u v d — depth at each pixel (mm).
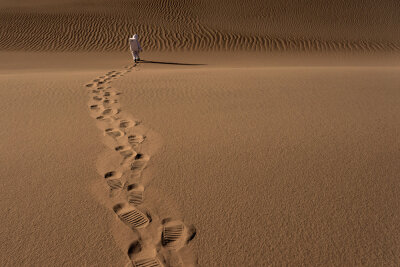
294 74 6109
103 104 4484
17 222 2021
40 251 1790
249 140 3168
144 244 1843
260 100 4473
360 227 1924
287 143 3080
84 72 7551
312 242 1822
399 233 1869
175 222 2016
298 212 2070
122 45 14664
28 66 10672
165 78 6035
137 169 2668
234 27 16094
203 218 2045
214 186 2385
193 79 5867
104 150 3023
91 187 2408
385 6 17422
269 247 1798
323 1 17828
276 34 15578
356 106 4102
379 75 5832
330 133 3291
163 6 17781
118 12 17203
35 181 2492
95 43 14812
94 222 2018
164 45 14578
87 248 1809
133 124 3705
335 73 6137
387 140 3082
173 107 4285
